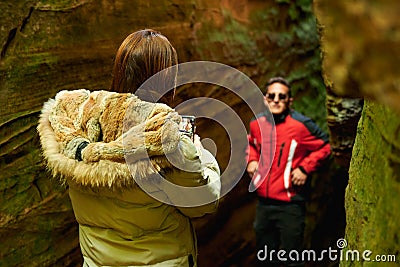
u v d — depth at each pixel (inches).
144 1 123.1
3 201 103.6
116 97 51.8
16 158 105.2
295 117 125.6
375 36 28.0
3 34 102.5
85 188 52.3
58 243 112.5
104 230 53.8
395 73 28.6
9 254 104.6
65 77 111.6
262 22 155.3
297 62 169.2
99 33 116.0
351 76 31.7
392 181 39.2
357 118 108.2
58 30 110.0
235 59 144.7
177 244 54.1
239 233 154.7
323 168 173.6
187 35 132.3
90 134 51.9
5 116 103.0
